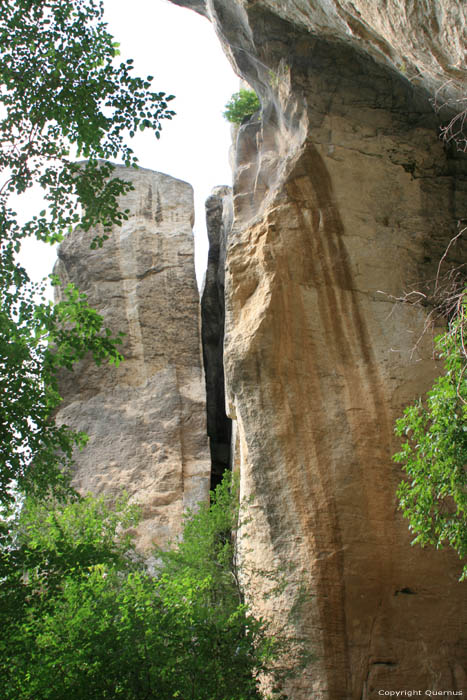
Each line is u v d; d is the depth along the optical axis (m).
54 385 10.79
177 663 9.36
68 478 11.56
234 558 15.56
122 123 11.64
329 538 13.27
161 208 26.95
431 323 14.44
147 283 24.98
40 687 8.73
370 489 13.48
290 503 13.74
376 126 15.97
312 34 15.55
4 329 10.41
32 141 11.62
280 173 15.93
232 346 14.95
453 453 9.18
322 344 14.62
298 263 15.04
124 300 24.69
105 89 11.44
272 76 16.41
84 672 8.89
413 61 11.20
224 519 16.27
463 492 9.93
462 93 11.87
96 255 25.36
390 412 13.87
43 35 11.82
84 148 11.62
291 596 13.16
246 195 17.14
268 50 16.05
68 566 9.34
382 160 15.73
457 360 9.31
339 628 12.76
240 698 9.46
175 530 20.09
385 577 12.97
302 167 15.44
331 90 16.05
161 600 10.15
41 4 11.78
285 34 15.77
